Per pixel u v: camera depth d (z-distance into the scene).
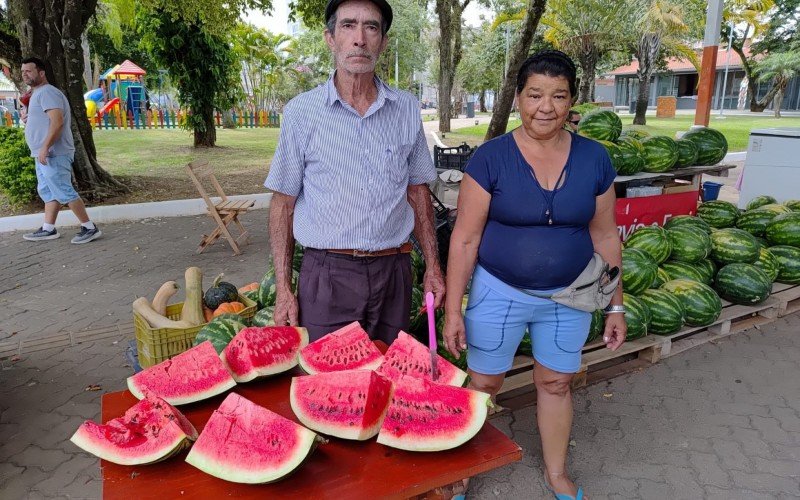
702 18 29.66
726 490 3.15
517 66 11.25
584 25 26.58
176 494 1.56
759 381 4.25
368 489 1.57
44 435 3.74
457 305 2.73
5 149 9.91
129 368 4.65
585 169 2.49
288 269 3.00
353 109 2.71
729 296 5.11
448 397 1.85
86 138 11.23
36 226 9.40
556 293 2.59
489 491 3.16
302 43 48.09
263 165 15.95
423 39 53.62
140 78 36.88
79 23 10.55
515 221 2.55
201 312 4.11
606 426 3.74
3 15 10.80
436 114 53.28
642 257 4.61
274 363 2.20
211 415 1.83
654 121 34.28
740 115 44.25
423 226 3.12
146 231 9.23
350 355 2.27
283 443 1.63
